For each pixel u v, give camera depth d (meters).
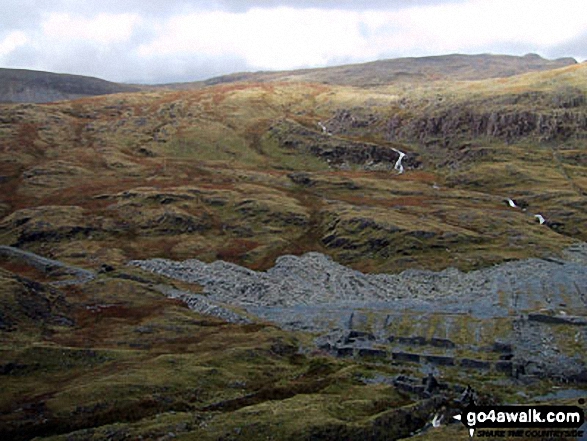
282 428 59.44
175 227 178.75
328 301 121.50
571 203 188.50
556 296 115.31
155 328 100.88
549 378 80.31
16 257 147.25
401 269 142.00
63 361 81.25
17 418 62.62
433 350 92.19
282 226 181.50
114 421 62.84
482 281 128.25
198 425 61.38
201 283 135.50
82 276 133.62
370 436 60.12
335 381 77.75
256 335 97.69
